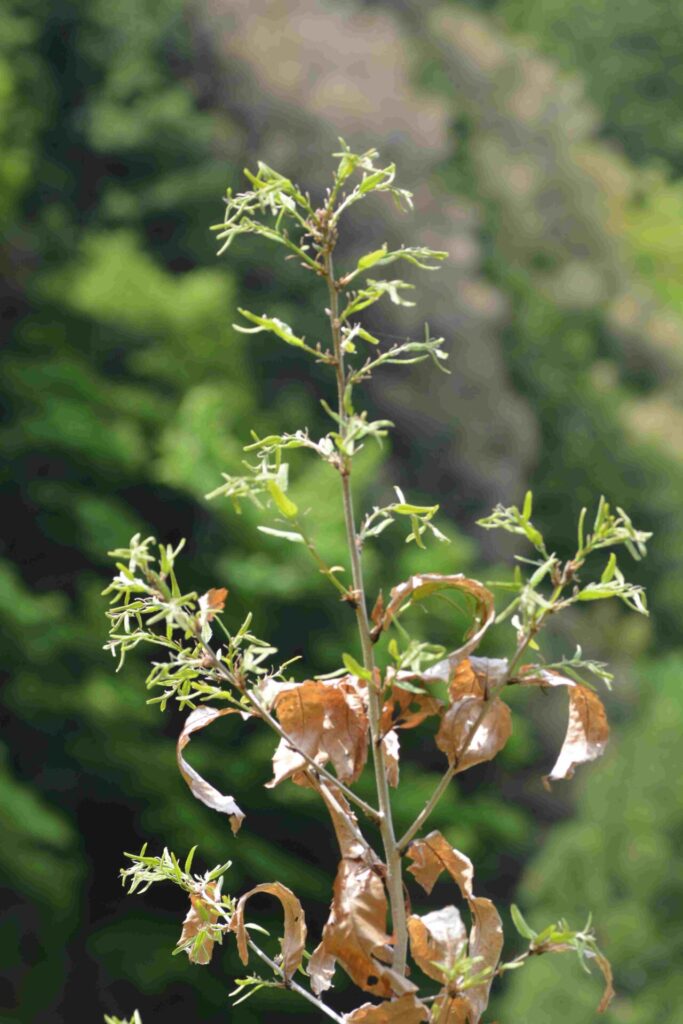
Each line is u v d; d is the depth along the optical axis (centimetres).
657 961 1275
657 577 2494
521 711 1772
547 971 1266
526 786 1748
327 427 1895
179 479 1399
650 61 4359
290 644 1484
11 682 1432
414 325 2020
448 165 2789
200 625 137
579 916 1331
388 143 2161
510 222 2873
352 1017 135
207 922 143
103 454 1585
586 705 138
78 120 2022
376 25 2498
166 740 1493
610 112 4303
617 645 2191
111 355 1745
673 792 1333
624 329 2931
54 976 1403
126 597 133
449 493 2034
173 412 1691
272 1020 1459
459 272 2112
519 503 2117
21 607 1414
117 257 1759
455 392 2044
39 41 2067
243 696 139
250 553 1470
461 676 142
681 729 1361
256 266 1966
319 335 1930
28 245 1817
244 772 1480
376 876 137
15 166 1791
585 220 2989
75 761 1473
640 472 2634
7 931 1373
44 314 1745
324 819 1510
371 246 2005
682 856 1316
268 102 2134
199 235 2003
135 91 2069
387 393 1989
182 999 1472
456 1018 136
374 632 135
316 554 132
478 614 136
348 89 2172
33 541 1592
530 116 3014
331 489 1383
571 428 2605
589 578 2408
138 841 1498
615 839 1343
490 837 1652
